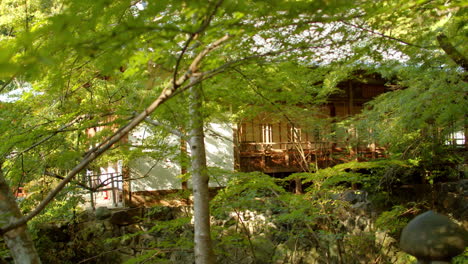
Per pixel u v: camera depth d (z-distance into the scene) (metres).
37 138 4.46
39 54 1.52
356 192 10.41
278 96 4.36
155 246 8.48
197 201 5.58
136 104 4.58
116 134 2.29
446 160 10.90
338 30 2.55
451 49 3.96
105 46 1.84
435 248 1.32
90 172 11.08
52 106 5.56
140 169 10.87
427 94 6.05
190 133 5.55
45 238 9.28
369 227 9.96
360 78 4.92
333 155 12.35
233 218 10.09
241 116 6.74
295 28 2.48
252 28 2.10
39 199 8.29
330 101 12.72
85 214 10.28
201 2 1.75
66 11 1.95
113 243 10.05
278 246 9.83
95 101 5.96
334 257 9.61
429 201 11.10
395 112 7.71
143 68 2.40
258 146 12.34
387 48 3.22
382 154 12.51
